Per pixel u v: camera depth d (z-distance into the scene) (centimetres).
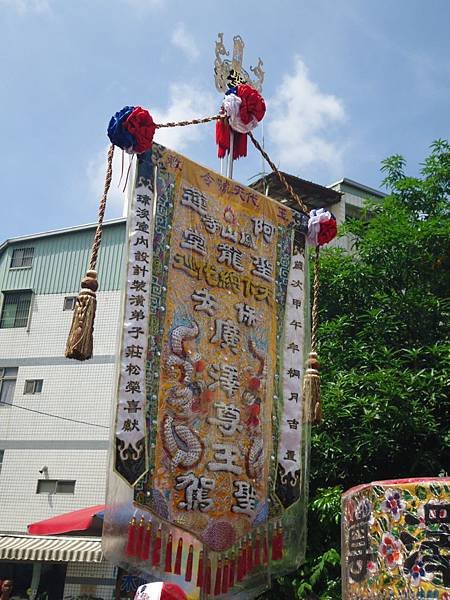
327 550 895
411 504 423
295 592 875
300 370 650
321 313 1121
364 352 1009
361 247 1159
